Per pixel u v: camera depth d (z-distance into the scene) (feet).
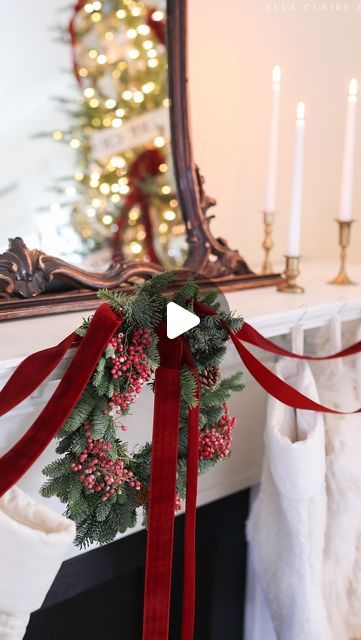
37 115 3.41
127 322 2.45
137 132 3.76
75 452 2.44
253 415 3.87
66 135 3.53
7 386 2.24
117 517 2.52
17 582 2.14
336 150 4.99
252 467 3.98
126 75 3.72
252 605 4.28
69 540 2.15
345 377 3.50
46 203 3.44
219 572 4.14
